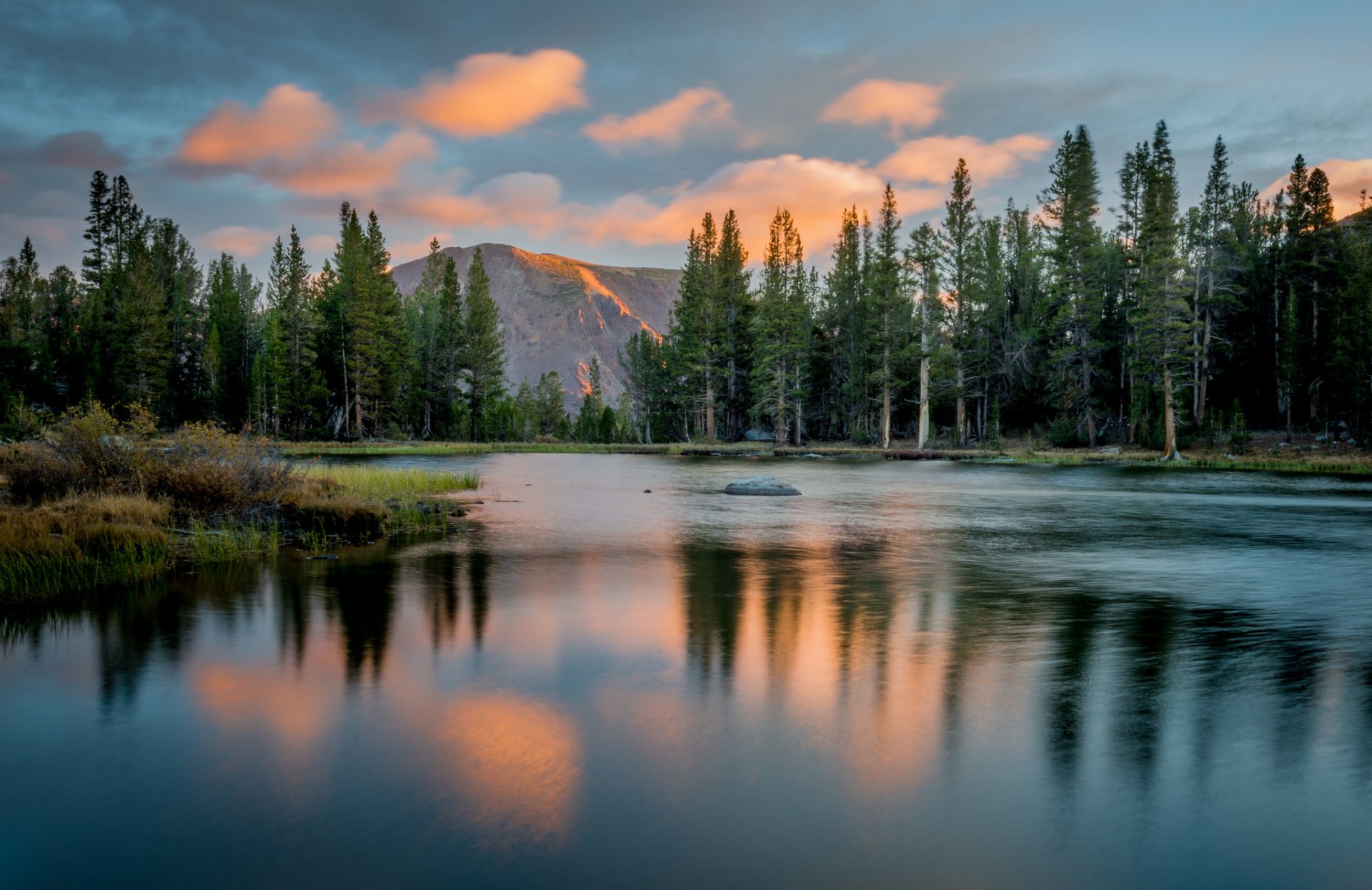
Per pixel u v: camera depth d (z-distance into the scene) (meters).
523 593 11.09
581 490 30.25
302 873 3.95
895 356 68.44
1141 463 51.34
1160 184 59.91
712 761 5.32
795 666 7.58
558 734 5.82
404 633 8.81
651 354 109.69
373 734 5.80
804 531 18.44
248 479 16.81
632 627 9.12
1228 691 6.84
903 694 6.74
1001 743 5.67
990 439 67.50
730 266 85.56
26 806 4.68
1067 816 4.58
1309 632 8.98
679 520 20.48
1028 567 13.50
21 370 74.50
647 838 4.29
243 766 5.23
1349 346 52.50
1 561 10.74
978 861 4.07
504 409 102.31
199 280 104.12
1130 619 9.68
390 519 18.19
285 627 9.04
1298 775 5.14
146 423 16.92
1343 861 4.09
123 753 5.45
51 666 7.48
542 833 4.34
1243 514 22.47
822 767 5.23
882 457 61.00
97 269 91.31
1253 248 67.00
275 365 75.44
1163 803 4.74
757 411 80.50
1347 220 81.25
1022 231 82.12
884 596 11.04
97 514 13.84
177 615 9.62
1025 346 70.00
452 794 4.82
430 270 133.12
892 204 69.62
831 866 4.02
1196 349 52.03
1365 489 32.31
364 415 81.25
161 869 4.00
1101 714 6.27
